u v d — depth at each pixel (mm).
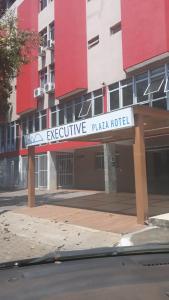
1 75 20250
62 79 28906
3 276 2994
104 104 25172
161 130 17359
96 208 17672
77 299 2422
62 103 30500
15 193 30781
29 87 35062
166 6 19672
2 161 42250
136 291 2508
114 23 24391
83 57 26969
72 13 27641
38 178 33812
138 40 21250
